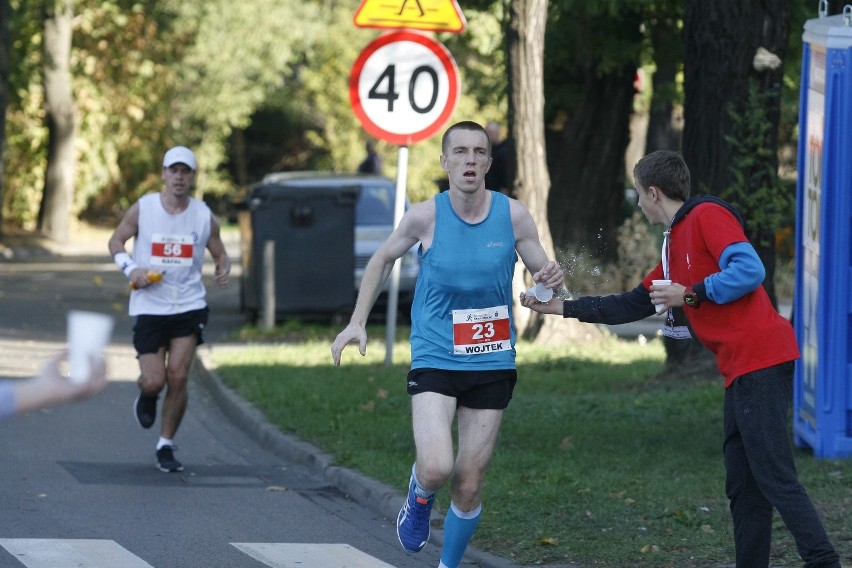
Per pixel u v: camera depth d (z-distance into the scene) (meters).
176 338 26.91
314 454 28.19
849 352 24.52
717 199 15.94
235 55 136.00
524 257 17.33
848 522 20.50
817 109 24.95
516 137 44.22
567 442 27.98
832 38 23.77
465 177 16.75
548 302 17.00
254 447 30.70
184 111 138.38
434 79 36.12
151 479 26.27
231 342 49.25
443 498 23.23
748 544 16.03
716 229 15.55
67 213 115.94
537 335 46.25
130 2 118.94
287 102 158.38
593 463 25.91
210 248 27.56
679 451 27.03
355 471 26.12
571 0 47.72
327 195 52.94
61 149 114.25
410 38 36.03
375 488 24.45
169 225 26.61
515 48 44.09
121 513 22.97
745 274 15.18
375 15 35.47
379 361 41.84
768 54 32.28
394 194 59.84
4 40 85.94
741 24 32.28
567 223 59.69
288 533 21.95
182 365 26.80
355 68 36.00
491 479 24.41
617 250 59.59
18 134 118.75
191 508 23.64
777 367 15.49
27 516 22.38
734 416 15.76
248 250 53.72
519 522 21.44
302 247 53.00
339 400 34.28
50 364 7.18
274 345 47.44
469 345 16.89
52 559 19.41
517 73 44.06
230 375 38.81
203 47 133.88
